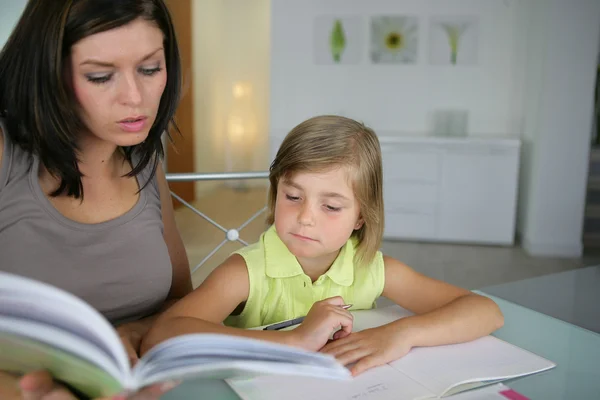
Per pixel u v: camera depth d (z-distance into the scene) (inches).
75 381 21.3
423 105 182.7
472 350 31.4
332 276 37.7
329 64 184.2
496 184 161.0
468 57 177.6
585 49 147.5
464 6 175.2
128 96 27.9
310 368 22.7
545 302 42.8
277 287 37.8
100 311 35.0
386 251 154.9
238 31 248.4
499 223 162.7
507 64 176.1
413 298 38.4
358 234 38.9
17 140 31.9
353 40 181.9
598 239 164.4
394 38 180.1
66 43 26.9
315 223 33.3
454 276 133.0
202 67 231.1
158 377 20.1
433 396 26.0
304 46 184.2
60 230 33.0
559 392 27.0
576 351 32.3
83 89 27.7
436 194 164.4
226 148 255.1
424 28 178.1
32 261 32.5
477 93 179.2
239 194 237.0
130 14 26.9
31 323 18.1
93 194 34.5
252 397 25.6
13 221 32.2
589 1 145.2
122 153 36.5
